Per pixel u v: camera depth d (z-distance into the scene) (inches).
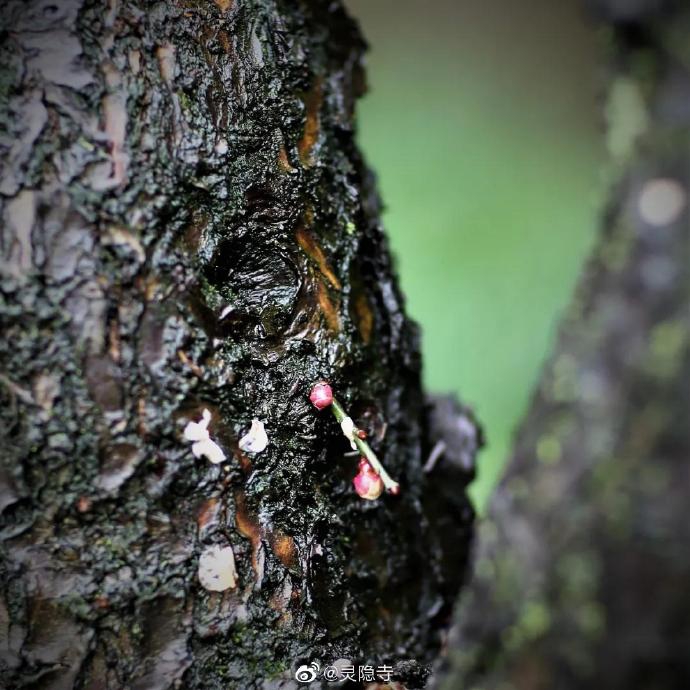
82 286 34.2
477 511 39.1
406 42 76.3
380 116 75.4
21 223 34.2
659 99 31.8
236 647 34.6
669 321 31.7
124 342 34.3
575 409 32.1
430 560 37.0
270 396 35.0
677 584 31.6
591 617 31.9
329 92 36.4
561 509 32.1
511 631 32.4
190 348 34.4
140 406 34.3
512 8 74.0
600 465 31.9
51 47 34.3
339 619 35.3
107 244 34.2
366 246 36.5
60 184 34.2
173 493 34.4
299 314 35.3
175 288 34.4
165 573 34.4
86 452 34.3
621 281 31.9
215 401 34.6
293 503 35.0
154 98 34.5
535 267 66.9
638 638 31.7
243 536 34.7
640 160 31.9
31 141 34.2
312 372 35.2
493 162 72.2
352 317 35.9
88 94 34.3
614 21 31.9
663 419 31.7
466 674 32.7
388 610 36.1
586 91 70.9
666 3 31.7
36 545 34.3
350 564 35.7
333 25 37.2
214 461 34.5
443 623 36.8
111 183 34.3
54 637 34.3
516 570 32.3
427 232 69.9
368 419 35.9
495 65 74.7
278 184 35.2
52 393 34.2
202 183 34.7
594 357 32.1
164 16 34.7
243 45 35.2
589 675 31.9
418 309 67.0
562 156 70.3
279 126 35.3
